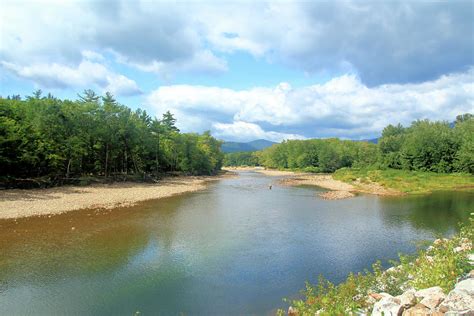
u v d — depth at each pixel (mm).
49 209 32469
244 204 40031
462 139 76938
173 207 36656
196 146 98375
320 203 41500
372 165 98438
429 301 7492
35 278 16141
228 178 95062
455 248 12203
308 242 22781
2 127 43031
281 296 14422
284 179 89062
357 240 23312
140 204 38406
